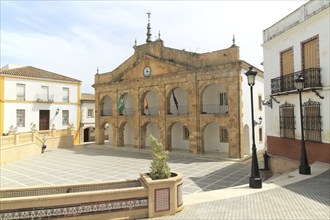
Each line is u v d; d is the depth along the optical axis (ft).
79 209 23.34
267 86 65.92
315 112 49.49
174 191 26.21
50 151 111.24
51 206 22.61
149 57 105.91
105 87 125.49
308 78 48.62
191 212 26.35
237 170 64.44
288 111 57.77
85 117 149.18
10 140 85.15
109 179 57.62
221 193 34.19
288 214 24.22
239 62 80.38
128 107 125.80
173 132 106.73
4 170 69.92
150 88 105.50
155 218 24.95
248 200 29.55
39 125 128.88
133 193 25.07
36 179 58.75
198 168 67.97
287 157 57.26
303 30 52.29
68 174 63.82
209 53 88.74
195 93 90.74
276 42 61.72
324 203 26.73
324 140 47.11
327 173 40.32
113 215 24.32
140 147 108.68
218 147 94.99
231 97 82.02
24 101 123.34
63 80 138.00
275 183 38.14
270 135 64.80
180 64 96.07
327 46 46.26
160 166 27.25
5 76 117.60
